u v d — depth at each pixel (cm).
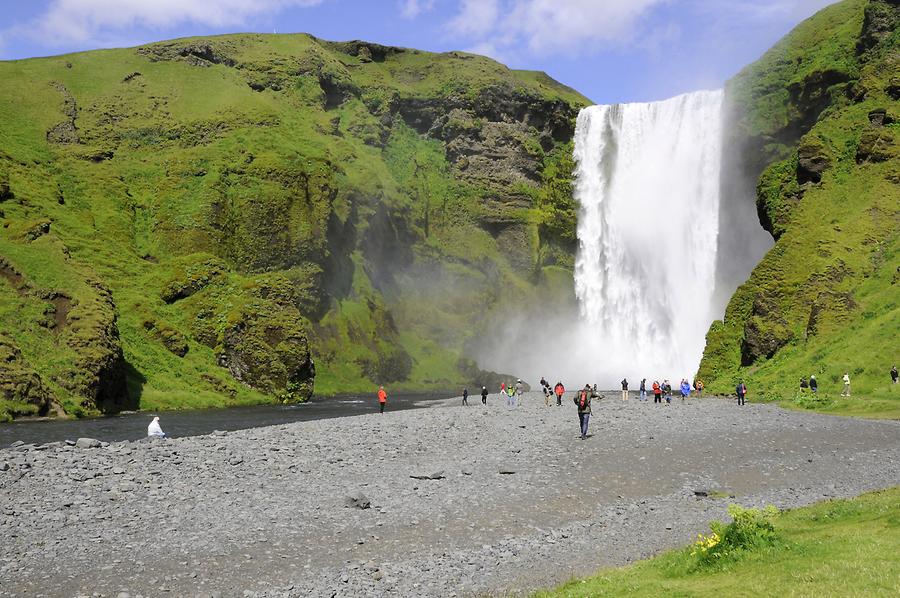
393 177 14700
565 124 16025
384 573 1716
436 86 16462
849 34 10094
